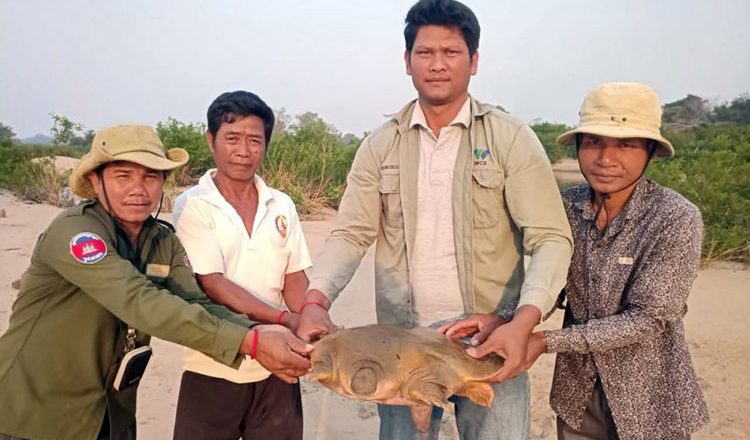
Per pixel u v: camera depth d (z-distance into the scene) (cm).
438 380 251
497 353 262
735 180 1125
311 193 1449
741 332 672
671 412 284
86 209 279
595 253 295
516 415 317
